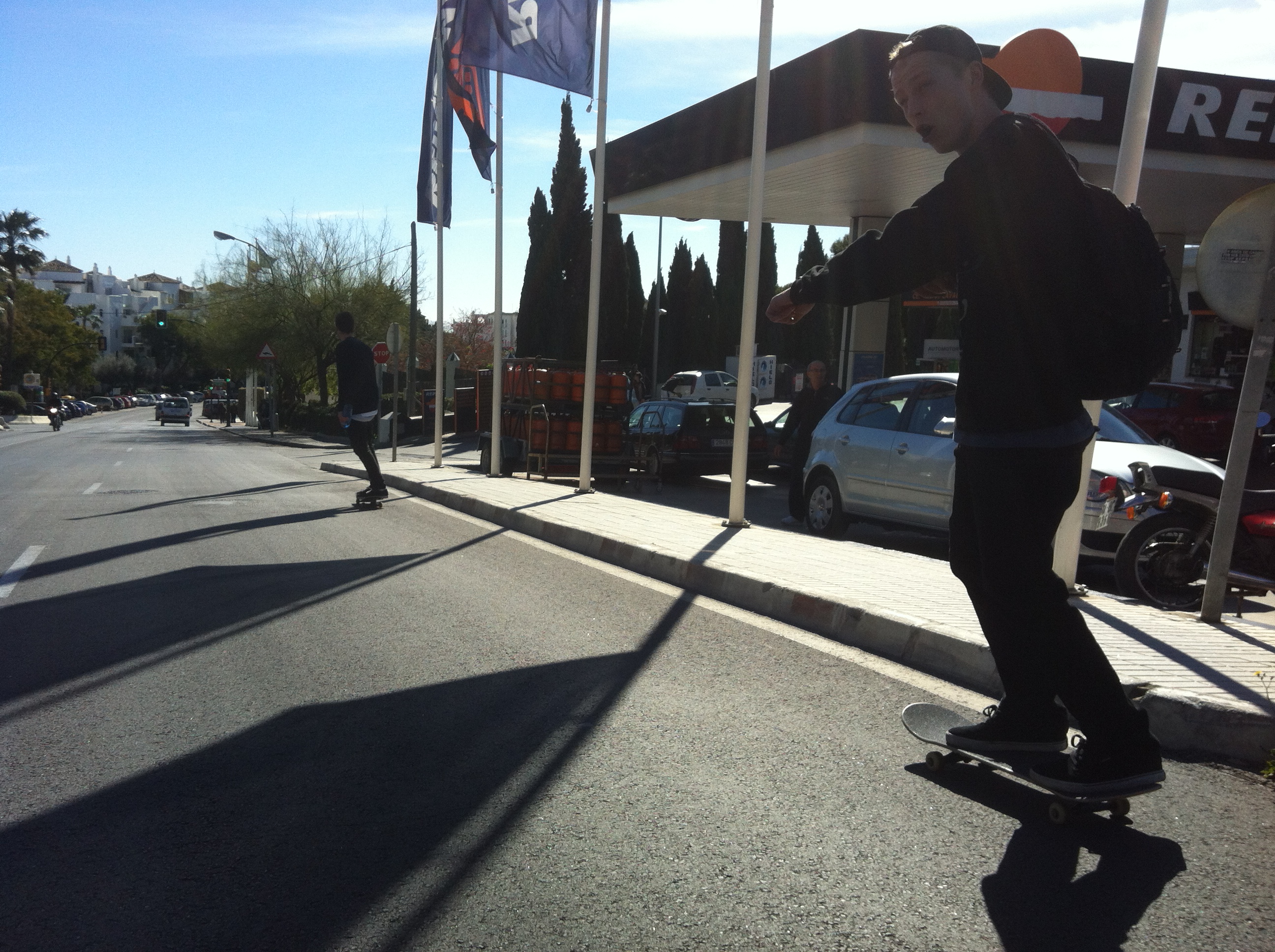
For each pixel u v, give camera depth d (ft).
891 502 31.81
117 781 11.19
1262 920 8.25
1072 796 9.70
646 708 13.92
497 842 9.61
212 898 8.53
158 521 35.47
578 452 52.90
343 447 119.65
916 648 16.61
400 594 22.38
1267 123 51.31
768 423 63.10
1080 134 49.16
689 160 63.62
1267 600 26.30
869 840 9.70
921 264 9.66
